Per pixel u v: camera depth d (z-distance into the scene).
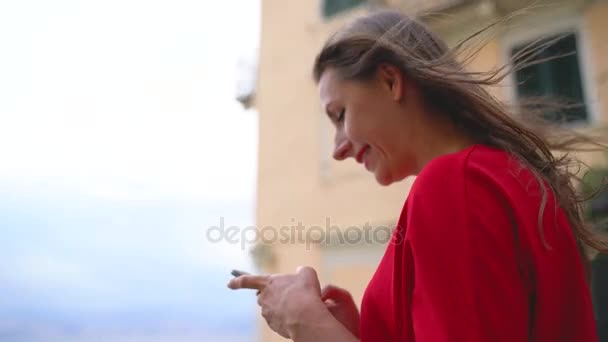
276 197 6.24
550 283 0.65
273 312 0.84
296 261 5.60
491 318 0.58
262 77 6.85
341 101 0.90
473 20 3.93
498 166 0.71
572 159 0.99
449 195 0.66
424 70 0.81
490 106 0.83
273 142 6.48
